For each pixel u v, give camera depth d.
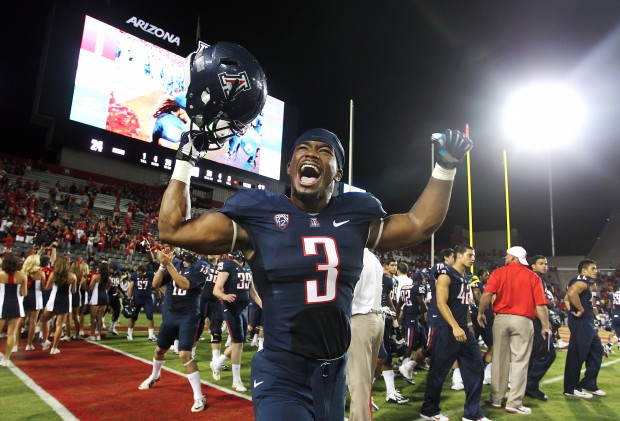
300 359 1.92
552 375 8.19
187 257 6.11
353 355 4.02
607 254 33.09
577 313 6.50
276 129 30.44
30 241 19.66
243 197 2.08
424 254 36.06
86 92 23.06
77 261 10.17
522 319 5.56
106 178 26.47
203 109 2.04
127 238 23.00
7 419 4.58
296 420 1.76
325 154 2.12
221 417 4.83
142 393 5.70
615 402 6.09
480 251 36.97
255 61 2.15
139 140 24.67
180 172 2.03
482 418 4.96
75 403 5.17
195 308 5.48
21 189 22.97
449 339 4.99
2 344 9.00
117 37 24.25
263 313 2.03
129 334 10.63
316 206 2.10
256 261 2.02
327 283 1.96
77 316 10.18
